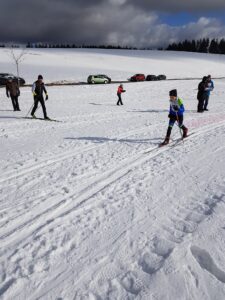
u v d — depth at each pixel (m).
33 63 61.47
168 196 5.04
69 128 11.03
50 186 5.50
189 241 3.63
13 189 5.39
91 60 71.19
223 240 3.66
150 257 3.40
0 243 3.76
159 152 7.78
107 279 3.10
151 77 46.28
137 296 2.85
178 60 81.31
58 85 32.19
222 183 5.54
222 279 3.12
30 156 7.38
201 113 14.85
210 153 7.51
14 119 12.75
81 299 2.85
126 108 17.22
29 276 3.15
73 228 4.07
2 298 2.86
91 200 4.92
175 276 3.06
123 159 7.14
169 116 8.48
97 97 22.95
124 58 77.31
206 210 4.50
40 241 3.77
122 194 5.13
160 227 4.05
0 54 69.12
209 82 15.06
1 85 33.69
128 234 3.90
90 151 7.87
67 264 3.34
